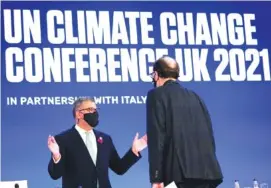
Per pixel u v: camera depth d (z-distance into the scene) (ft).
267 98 27.76
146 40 27.43
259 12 28.37
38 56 26.63
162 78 15.02
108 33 27.25
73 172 17.67
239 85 27.71
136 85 27.04
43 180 25.81
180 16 27.81
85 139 18.13
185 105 14.47
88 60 26.94
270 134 27.53
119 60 27.12
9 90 26.18
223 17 28.12
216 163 14.29
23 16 26.81
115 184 26.12
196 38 27.76
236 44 28.02
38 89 26.40
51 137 16.83
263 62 28.02
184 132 14.16
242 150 27.30
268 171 27.25
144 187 26.27
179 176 13.88
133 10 27.55
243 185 27.04
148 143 14.32
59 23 27.02
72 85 26.66
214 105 27.45
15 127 25.95
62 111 26.43
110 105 26.78
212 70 27.66
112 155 18.51
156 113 14.29
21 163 25.76
